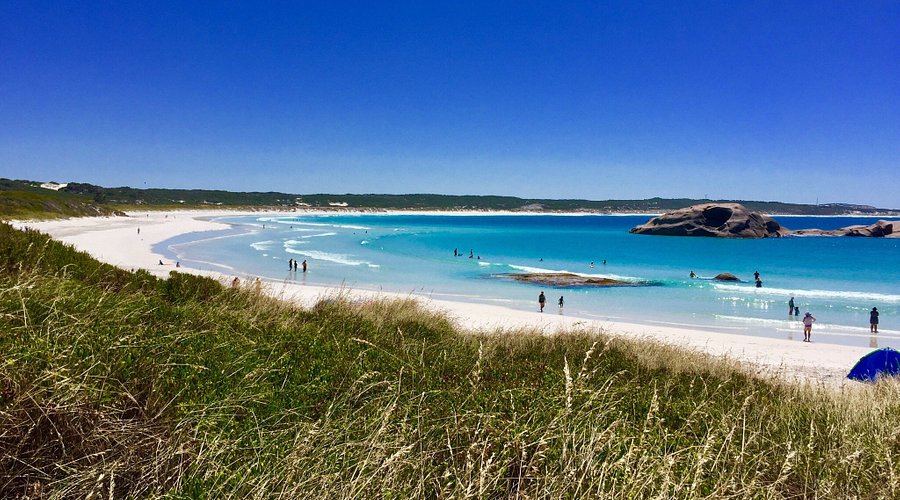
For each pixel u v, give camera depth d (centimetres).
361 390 439
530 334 1159
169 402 342
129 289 901
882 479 402
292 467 288
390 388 442
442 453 365
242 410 377
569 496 309
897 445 490
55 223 8475
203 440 298
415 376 536
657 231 11625
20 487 261
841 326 2938
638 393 604
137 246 5953
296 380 466
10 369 318
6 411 276
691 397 646
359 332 869
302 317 962
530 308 3375
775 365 1708
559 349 995
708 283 4622
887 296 3947
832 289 4384
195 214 17050
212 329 607
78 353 386
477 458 331
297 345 611
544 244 9081
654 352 1099
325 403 413
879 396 801
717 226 11006
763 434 503
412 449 344
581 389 462
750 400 659
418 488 296
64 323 455
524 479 329
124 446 295
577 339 1111
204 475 280
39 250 920
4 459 266
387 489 289
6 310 449
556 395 470
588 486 316
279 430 345
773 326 2925
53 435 291
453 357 743
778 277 5131
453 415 399
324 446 328
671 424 508
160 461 286
